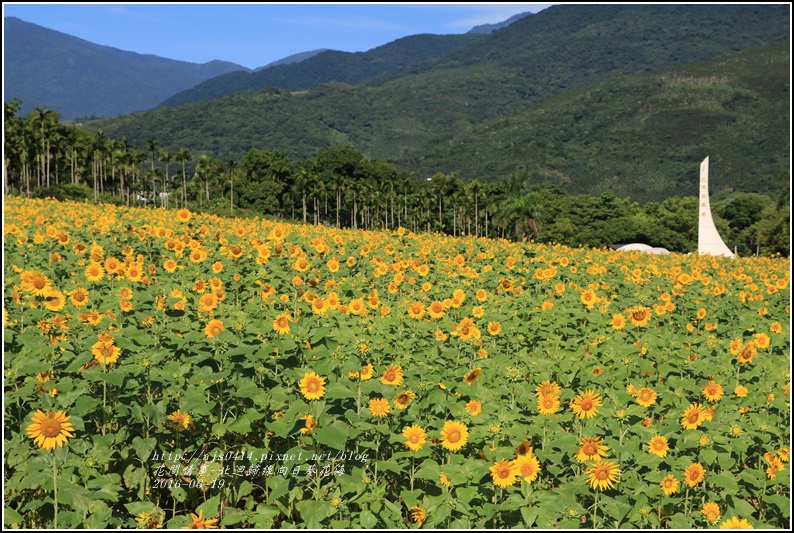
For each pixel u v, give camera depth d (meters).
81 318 7.12
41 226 16.42
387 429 5.59
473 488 5.22
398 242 21.75
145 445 5.56
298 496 5.59
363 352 6.82
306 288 11.42
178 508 6.05
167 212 26.31
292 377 6.23
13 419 5.82
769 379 7.47
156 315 7.50
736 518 5.15
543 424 6.03
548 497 5.18
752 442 6.05
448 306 9.88
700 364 7.98
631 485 5.47
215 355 6.27
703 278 17.38
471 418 5.90
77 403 5.44
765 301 14.37
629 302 13.29
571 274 17.05
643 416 6.07
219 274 11.80
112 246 14.15
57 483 5.02
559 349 8.54
